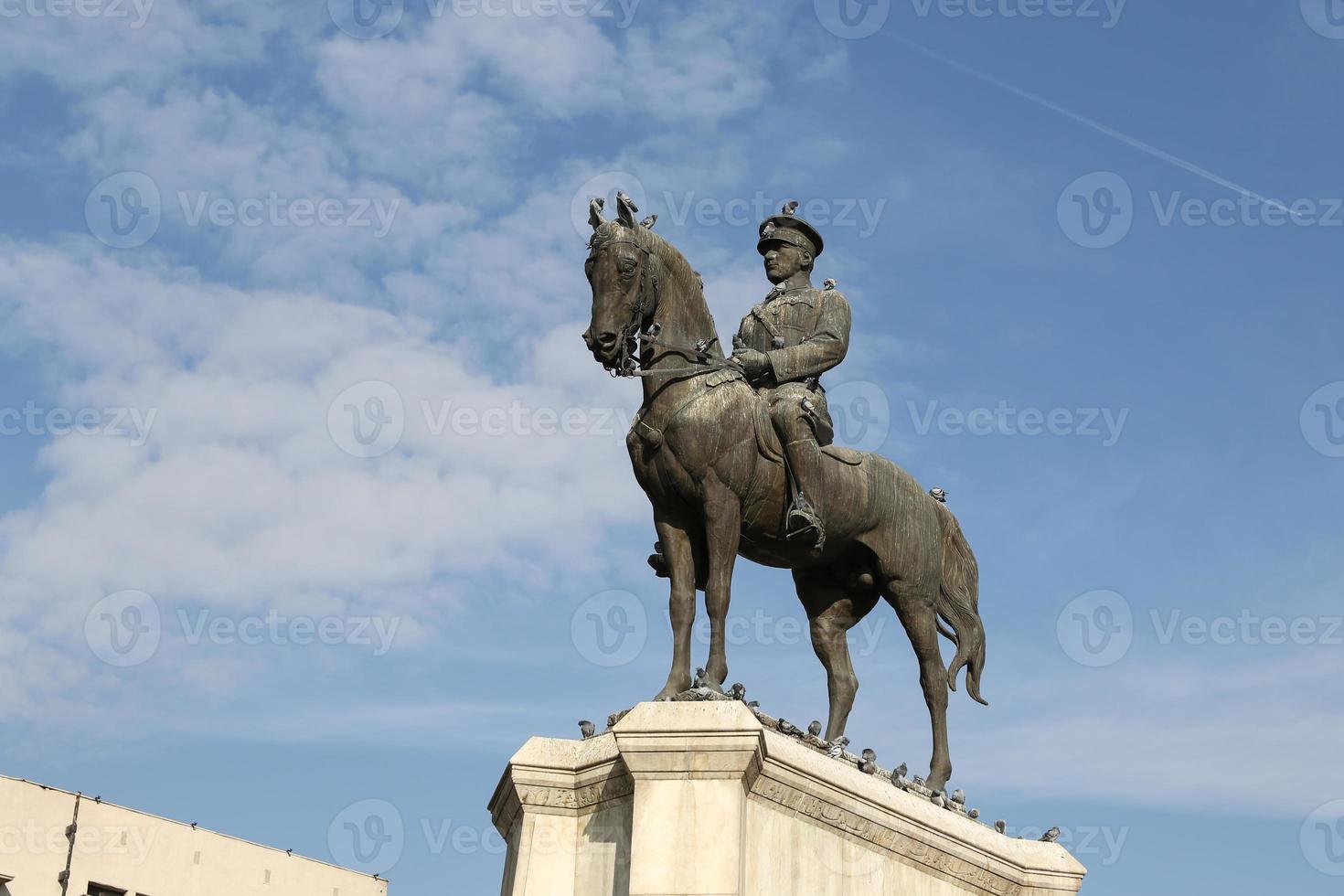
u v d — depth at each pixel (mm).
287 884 23594
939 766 8906
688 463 8125
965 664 9219
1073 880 8305
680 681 7922
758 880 7434
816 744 8086
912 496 9102
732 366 8469
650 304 8250
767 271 9445
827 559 8938
